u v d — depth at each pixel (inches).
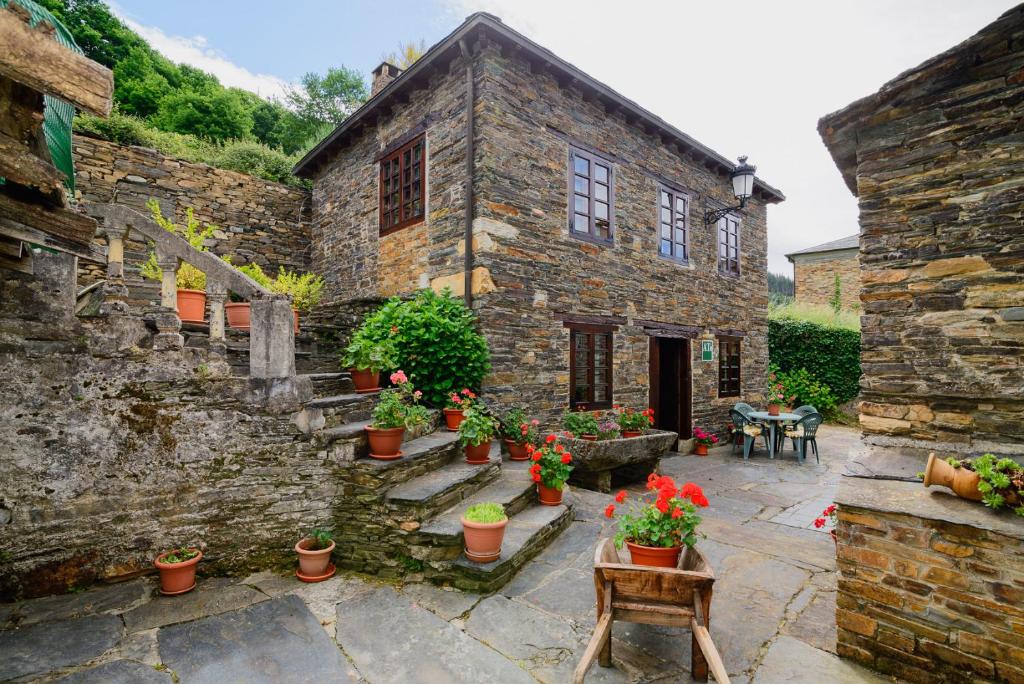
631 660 108.2
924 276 113.2
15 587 128.2
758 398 428.8
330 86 651.5
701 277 367.9
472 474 178.5
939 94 112.5
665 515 119.9
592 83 269.0
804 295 788.6
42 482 130.9
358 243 323.9
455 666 105.5
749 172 329.1
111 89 86.0
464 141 242.8
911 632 100.0
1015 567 89.4
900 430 116.6
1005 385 102.3
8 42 75.4
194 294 186.1
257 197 360.5
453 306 230.1
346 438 160.4
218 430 150.6
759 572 152.6
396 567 148.7
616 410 295.9
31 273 131.0
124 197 308.5
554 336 262.5
